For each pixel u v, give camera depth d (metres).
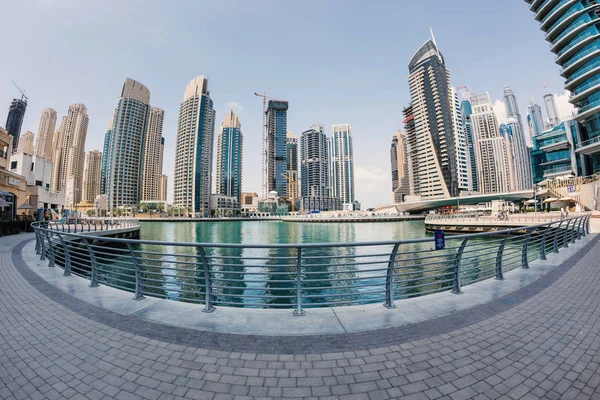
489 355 3.52
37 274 8.37
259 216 199.00
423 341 3.90
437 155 145.62
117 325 4.52
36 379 3.11
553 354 3.54
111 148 176.12
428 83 150.75
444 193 142.25
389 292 5.25
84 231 27.34
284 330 4.26
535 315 4.83
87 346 3.84
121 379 3.08
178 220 151.62
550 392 2.81
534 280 7.10
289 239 52.25
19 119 165.25
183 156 180.75
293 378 3.05
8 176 32.03
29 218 29.91
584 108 53.81
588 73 52.06
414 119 159.88
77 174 197.12
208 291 5.05
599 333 4.14
